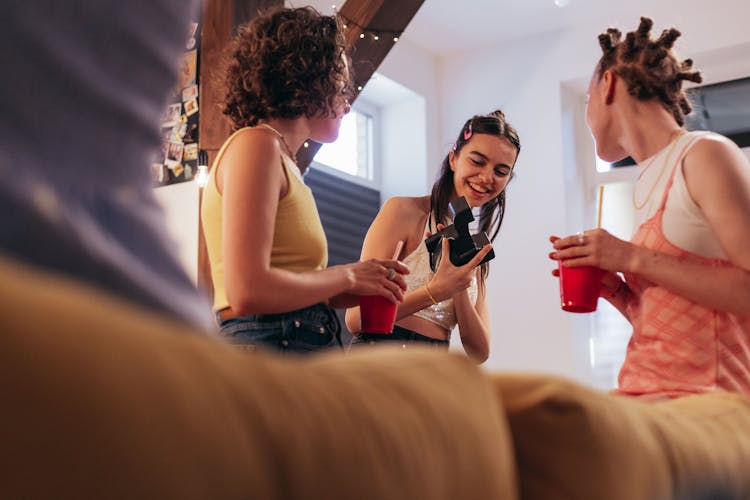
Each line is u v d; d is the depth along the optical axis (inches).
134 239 18.2
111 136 17.9
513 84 232.7
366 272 59.7
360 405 15.8
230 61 60.5
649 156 61.6
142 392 11.1
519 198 225.3
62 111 16.9
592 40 221.9
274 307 52.4
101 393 10.6
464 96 240.7
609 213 225.0
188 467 11.3
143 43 18.8
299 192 57.1
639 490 25.8
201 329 18.8
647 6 213.8
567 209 220.4
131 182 18.4
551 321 215.5
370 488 14.8
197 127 141.9
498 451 20.0
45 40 16.7
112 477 10.4
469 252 77.6
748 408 41.0
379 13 131.5
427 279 85.7
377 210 239.8
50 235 16.1
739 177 55.5
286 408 13.8
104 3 18.0
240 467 12.1
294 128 59.7
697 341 56.1
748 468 36.4
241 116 59.4
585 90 230.7
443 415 18.0
